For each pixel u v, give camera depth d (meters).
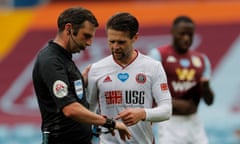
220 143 41.66
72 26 16.80
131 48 18.31
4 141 45.97
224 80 51.34
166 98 18.55
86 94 19.14
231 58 54.16
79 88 17.31
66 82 16.83
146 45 56.34
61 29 17.05
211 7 61.41
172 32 25.70
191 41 25.50
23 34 62.56
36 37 61.94
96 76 18.88
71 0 66.62
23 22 64.25
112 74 18.78
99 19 61.19
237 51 54.91
